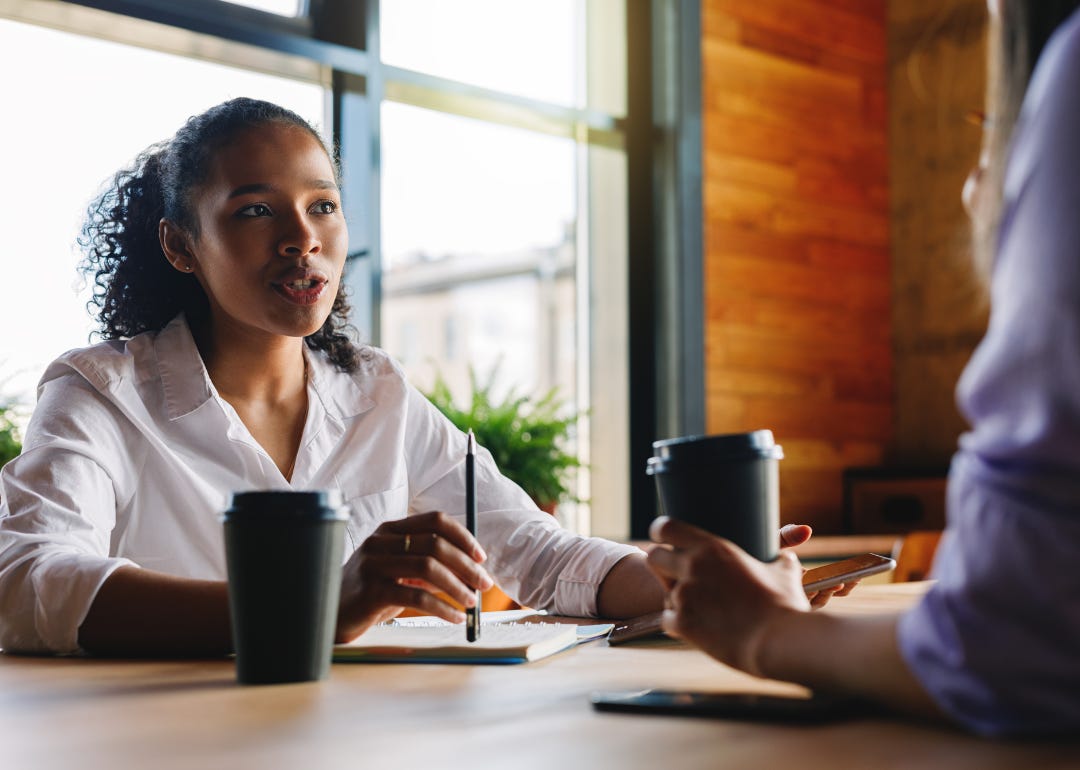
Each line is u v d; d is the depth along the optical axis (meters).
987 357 0.56
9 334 2.57
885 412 4.16
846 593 1.21
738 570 0.70
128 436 1.40
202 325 1.57
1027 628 0.54
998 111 0.65
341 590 0.98
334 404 1.56
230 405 1.49
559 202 3.74
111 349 1.45
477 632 0.95
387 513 1.55
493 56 3.46
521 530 1.46
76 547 1.16
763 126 3.90
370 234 3.08
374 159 3.12
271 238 1.41
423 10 3.30
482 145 3.51
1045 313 0.53
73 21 2.74
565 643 1.01
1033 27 0.63
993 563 0.54
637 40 3.78
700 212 3.71
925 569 2.65
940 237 4.09
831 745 0.56
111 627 1.01
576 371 3.83
